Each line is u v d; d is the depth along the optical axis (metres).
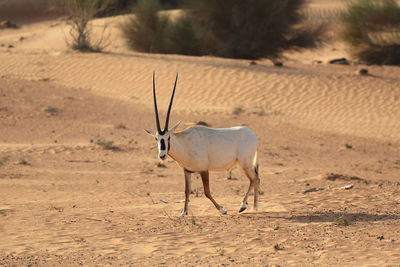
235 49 108.06
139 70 81.38
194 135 22.00
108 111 65.56
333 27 150.38
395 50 105.12
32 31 155.88
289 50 115.12
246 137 23.25
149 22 114.00
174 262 15.70
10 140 51.19
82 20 92.75
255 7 102.75
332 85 75.81
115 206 26.14
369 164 45.91
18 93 69.62
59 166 41.38
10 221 21.86
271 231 19.52
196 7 106.56
